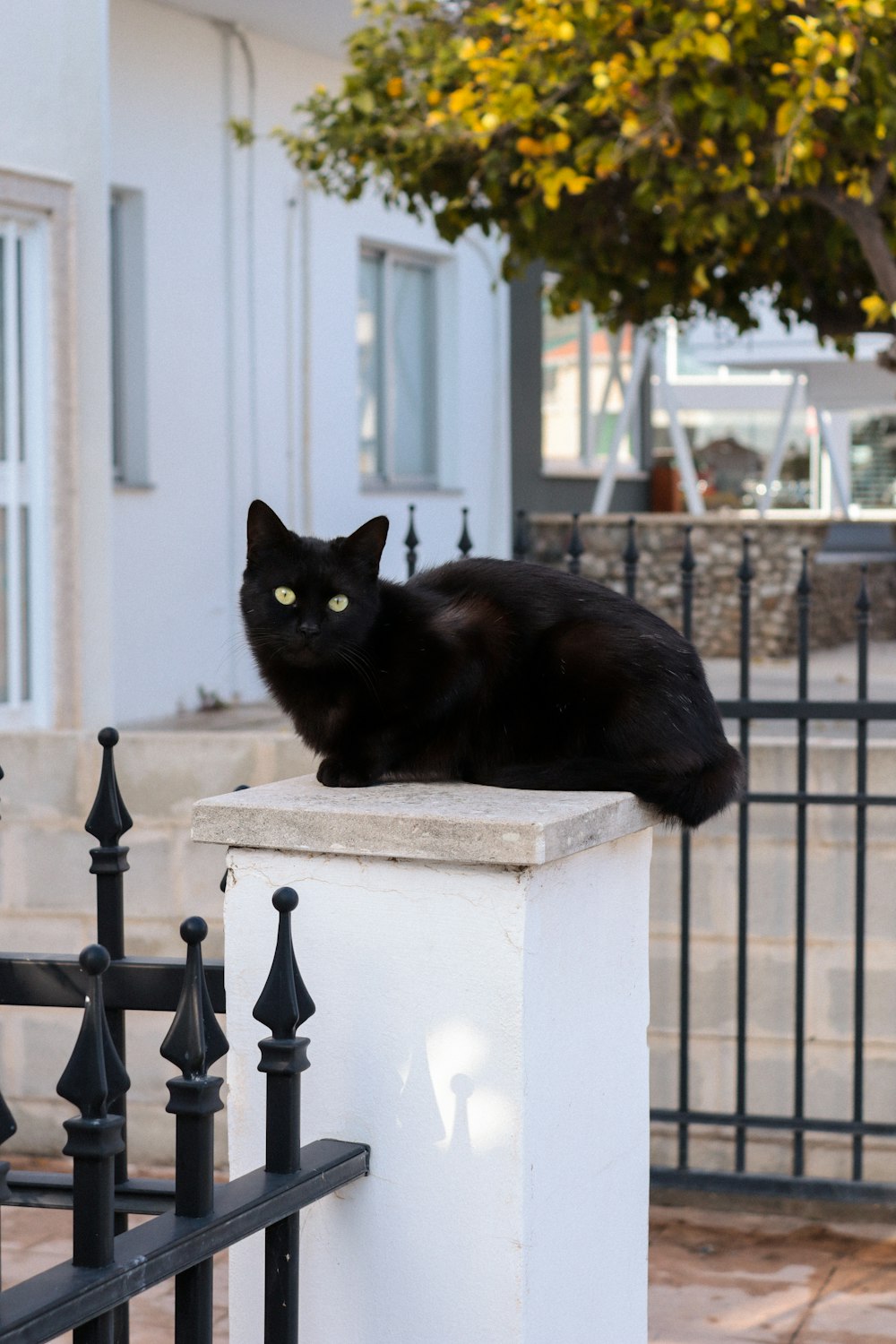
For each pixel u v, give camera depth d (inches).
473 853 80.0
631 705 102.0
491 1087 81.5
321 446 462.0
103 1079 63.5
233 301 427.8
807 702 166.9
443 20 272.1
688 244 241.3
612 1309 94.9
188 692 419.5
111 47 382.6
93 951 63.1
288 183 445.1
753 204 239.3
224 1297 155.4
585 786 95.8
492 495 551.5
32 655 305.6
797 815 172.4
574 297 280.7
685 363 818.2
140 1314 152.4
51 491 304.7
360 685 100.6
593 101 212.1
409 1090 83.4
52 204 299.6
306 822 84.4
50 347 302.4
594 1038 90.8
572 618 105.0
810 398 576.1
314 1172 77.5
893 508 900.0
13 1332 57.7
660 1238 167.5
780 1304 150.0
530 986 81.4
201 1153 69.2
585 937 88.9
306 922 85.5
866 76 207.9
